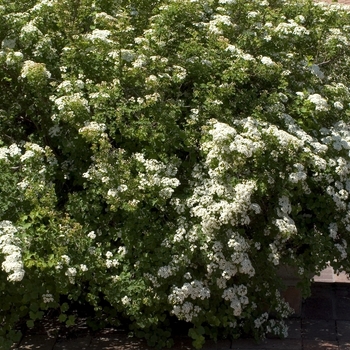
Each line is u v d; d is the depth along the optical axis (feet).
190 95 18.19
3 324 15.52
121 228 16.17
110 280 15.79
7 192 15.52
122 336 17.04
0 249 14.21
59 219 15.34
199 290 15.46
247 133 15.94
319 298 19.47
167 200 16.46
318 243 16.75
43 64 16.38
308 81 19.51
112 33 17.67
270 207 16.35
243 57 17.60
